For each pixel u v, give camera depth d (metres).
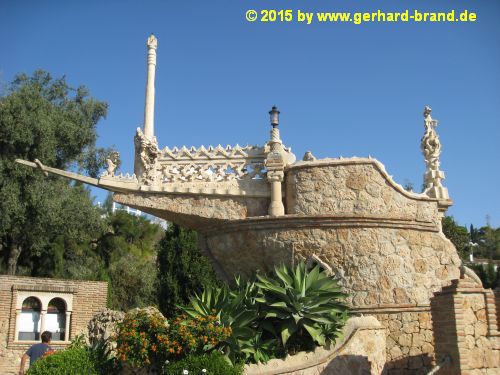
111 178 15.60
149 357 11.28
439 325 10.96
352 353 12.52
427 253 15.07
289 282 13.02
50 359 11.11
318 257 14.49
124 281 37.00
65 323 22.23
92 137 33.28
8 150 28.67
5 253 31.42
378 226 14.56
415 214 15.20
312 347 12.58
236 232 15.38
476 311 10.74
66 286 22.42
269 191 15.44
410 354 14.00
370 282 14.31
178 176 15.88
